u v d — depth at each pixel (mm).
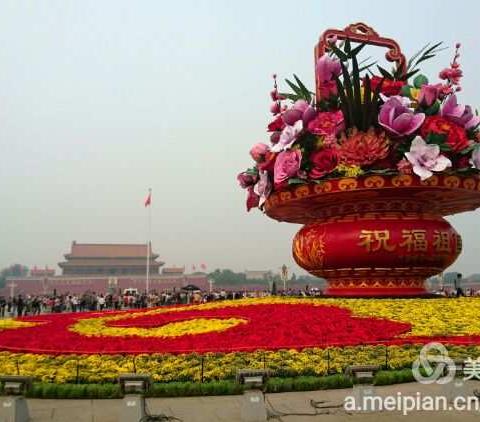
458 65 22641
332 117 21766
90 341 15641
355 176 20609
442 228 22016
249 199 26703
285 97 25359
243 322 18234
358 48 20844
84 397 11750
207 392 11812
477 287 95625
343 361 13125
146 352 13062
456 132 20531
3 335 17938
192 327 18125
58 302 54750
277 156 23062
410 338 15070
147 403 11219
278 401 11336
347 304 20297
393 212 22016
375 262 21812
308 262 24000
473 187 21031
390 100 20531
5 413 9953
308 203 23406
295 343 14266
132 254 133125
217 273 138875
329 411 10641
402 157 21000
